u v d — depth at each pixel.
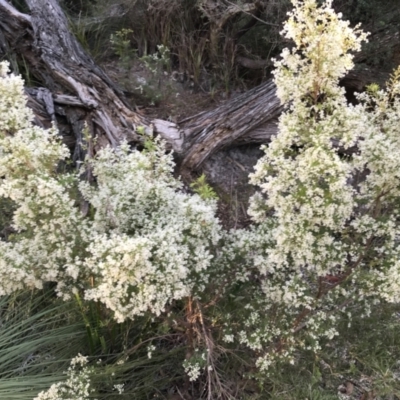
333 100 1.80
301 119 1.81
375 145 1.79
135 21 4.38
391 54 3.72
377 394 2.28
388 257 2.01
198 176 3.59
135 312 1.72
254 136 3.67
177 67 4.36
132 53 4.27
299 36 1.72
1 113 1.90
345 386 2.44
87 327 2.28
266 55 4.20
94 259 1.72
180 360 2.50
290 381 2.36
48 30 3.74
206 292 2.22
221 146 3.60
